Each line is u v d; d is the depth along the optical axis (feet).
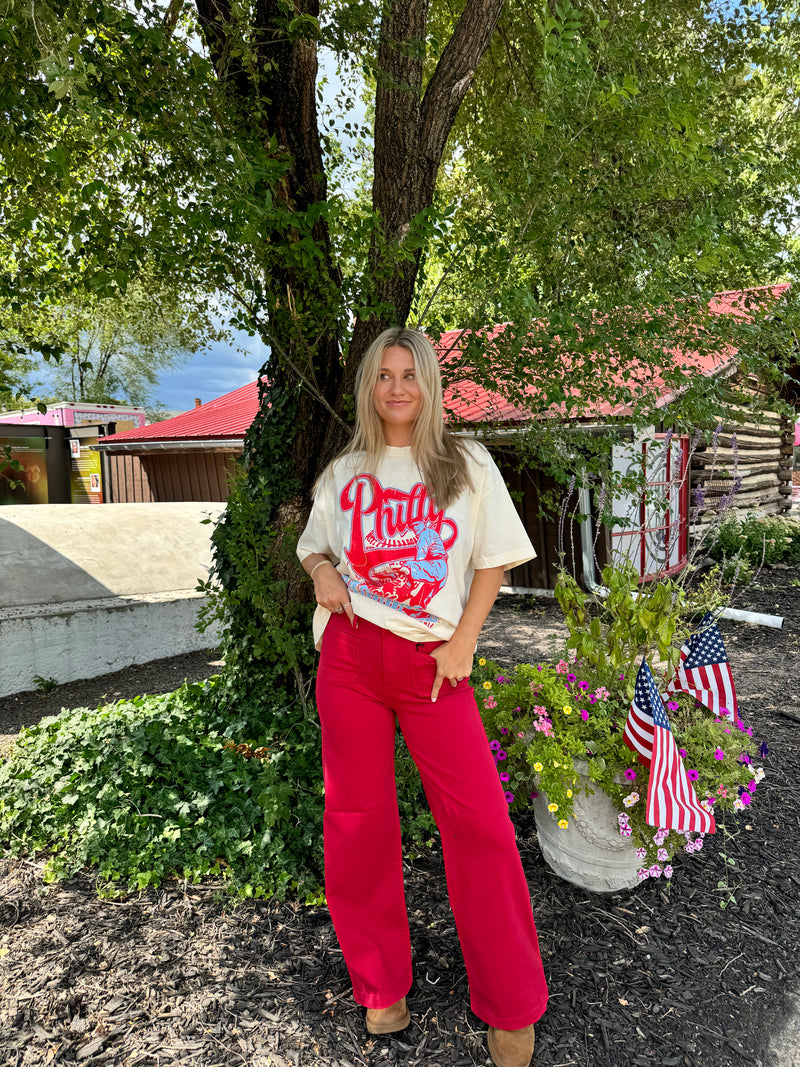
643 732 6.88
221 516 12.87
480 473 5.47
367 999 5.82
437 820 5.61
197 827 8.99
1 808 9.66
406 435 5.56
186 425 45.42
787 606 24.22
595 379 11.43
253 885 8.07
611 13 13.30
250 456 13.04
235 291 10.65
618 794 7.09
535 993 5.50
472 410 22.06
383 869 5.81
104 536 21.79
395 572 5.22
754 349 11.51
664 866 7.31
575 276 11.16
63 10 6.03
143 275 10.75
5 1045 5.79
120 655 18.72
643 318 10.37
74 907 7.78
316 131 11.57
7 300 9.59
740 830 9.39
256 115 9.29
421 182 11.06
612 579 7.57
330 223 9.47
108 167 10.08
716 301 11.59
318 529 5.99
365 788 5.55
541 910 7.58
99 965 6.79
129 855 8.50
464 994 6.40
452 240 10.97
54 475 59.31
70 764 10.66
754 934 7.27
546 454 12.03
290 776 9.92
